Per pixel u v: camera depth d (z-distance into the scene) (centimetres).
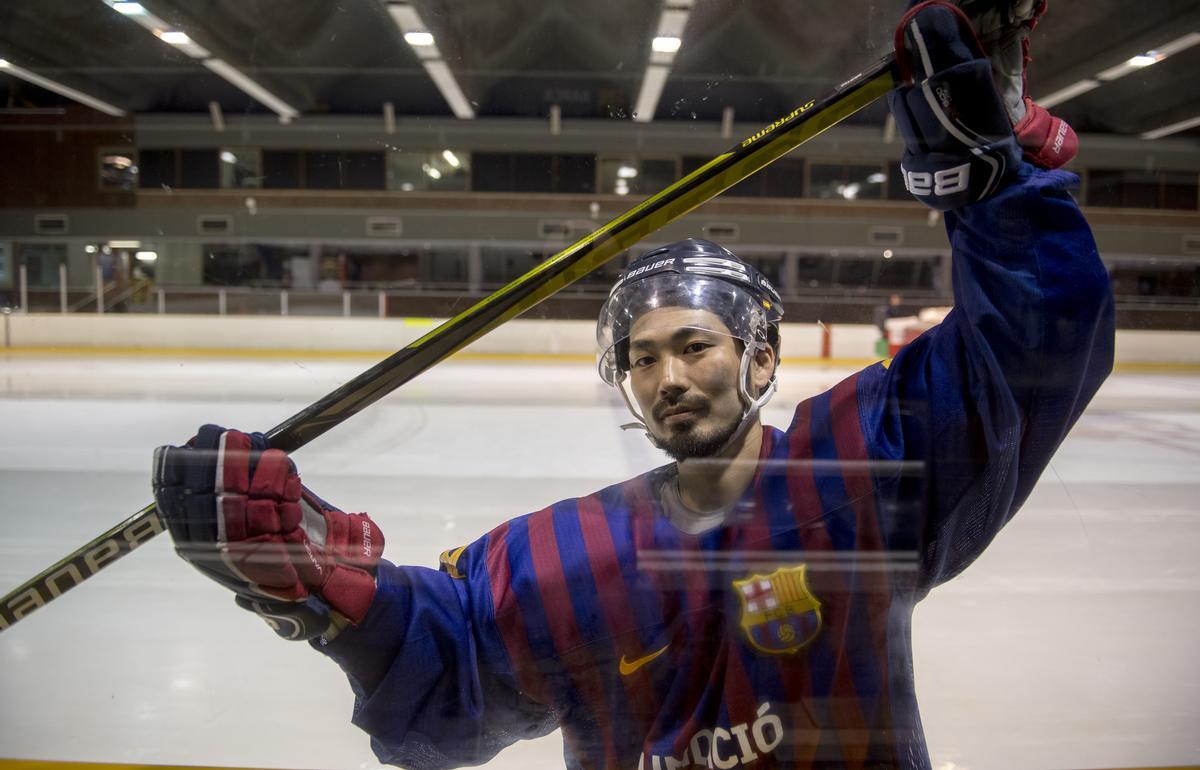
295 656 143
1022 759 107
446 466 280
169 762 106
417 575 75
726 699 70
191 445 66
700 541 70
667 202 73
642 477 77
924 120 66
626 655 72
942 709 121
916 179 68
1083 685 128
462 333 76
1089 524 177
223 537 64
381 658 71
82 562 79
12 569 151
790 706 69
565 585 71
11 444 295
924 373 71
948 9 63
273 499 66
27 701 124
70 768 100
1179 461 205
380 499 243
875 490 69
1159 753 108
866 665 69
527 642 73
